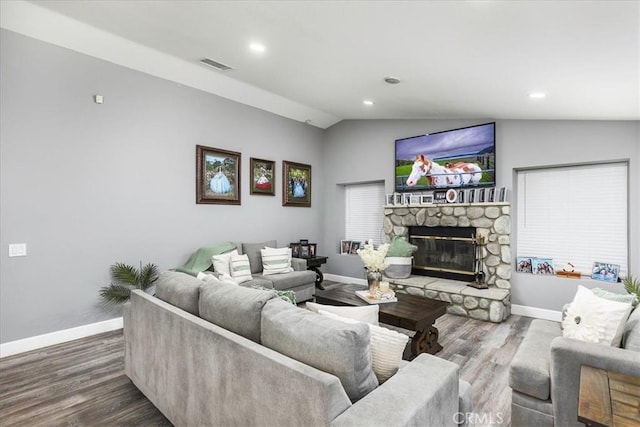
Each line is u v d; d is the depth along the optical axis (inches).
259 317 63.1
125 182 153.5
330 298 136.9
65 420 82.9
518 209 179.9
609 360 63.6
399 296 140.9
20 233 125.2
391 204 217.0
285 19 97.4
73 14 118.6
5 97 121.7
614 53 76.8
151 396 84.5
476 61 99.1
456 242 194.7
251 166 209.6
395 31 90.0
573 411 67.4
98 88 144.9
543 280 164.9
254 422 54.4
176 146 172.6
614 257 153.6
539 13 66.5
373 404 46.5
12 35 123.0
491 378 104.1
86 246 141.5
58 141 134.0
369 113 211.0
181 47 138.2
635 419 43.9
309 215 249.8
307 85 166.9
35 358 118.8
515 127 174.4
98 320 144.8
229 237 197.6
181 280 87.4
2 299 121.2
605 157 148.5
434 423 50.3
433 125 205.2
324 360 50.4
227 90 188.5
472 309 164.1
